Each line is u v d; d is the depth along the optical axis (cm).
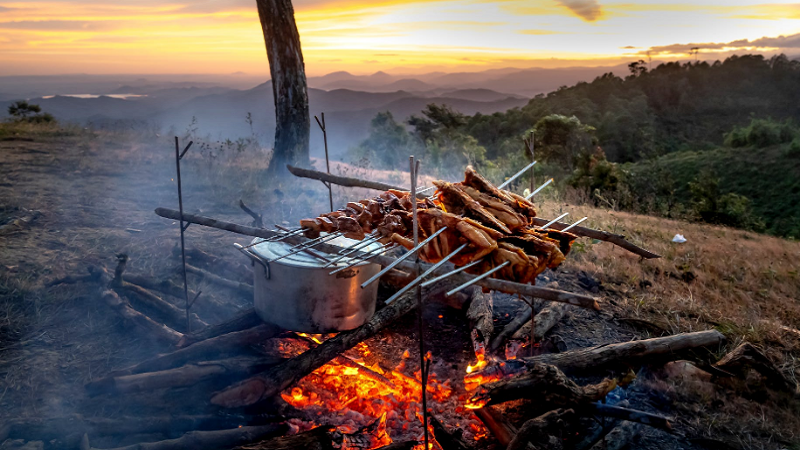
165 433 364
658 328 545
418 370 467
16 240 654
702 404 420
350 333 437
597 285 650
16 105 1759
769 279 759
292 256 415
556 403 372
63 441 341
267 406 391
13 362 430
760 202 4375
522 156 2144
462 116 7844
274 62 1128
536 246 361
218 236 729
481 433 384
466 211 397
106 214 793
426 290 507
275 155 1159
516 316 543
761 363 452
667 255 809
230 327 457
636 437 374
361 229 411
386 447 338
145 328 468
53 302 518
